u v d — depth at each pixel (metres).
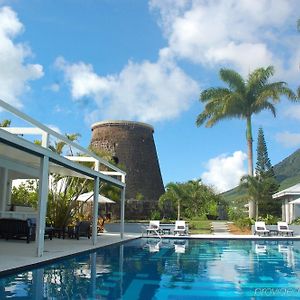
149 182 48.66
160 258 14.12
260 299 7.90
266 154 46.97
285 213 35.75
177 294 8.26
